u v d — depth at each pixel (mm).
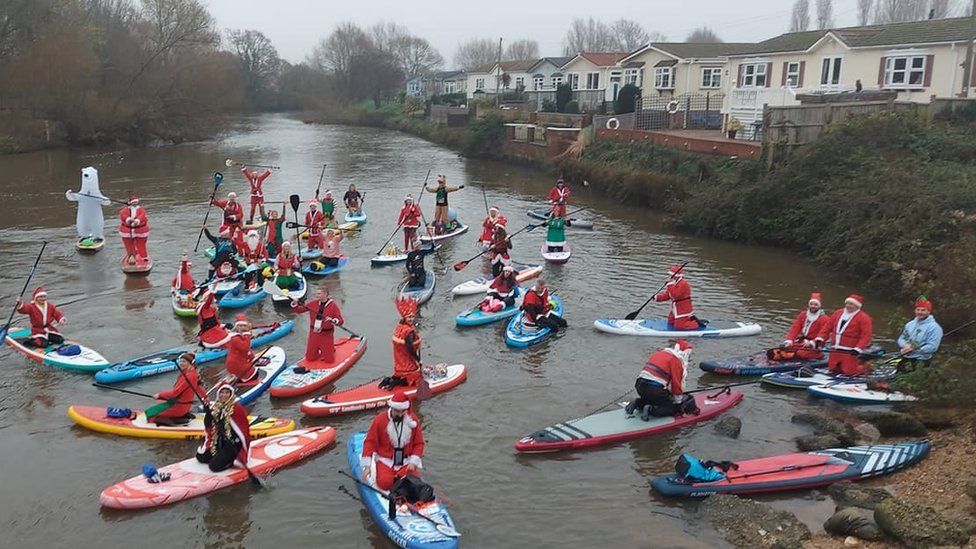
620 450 11258
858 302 13359
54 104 53688
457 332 16344
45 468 10617
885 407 12578
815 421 11906
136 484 9828
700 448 11297
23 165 45125
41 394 12930
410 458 9555
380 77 104062
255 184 26469
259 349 15133
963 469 10070
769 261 23125
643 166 34406
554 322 16219
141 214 20641
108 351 15031
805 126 26797
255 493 10008
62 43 53188
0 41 52750
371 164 48375
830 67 35719
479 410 12570
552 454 11148
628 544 8977
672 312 16234
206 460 10305
